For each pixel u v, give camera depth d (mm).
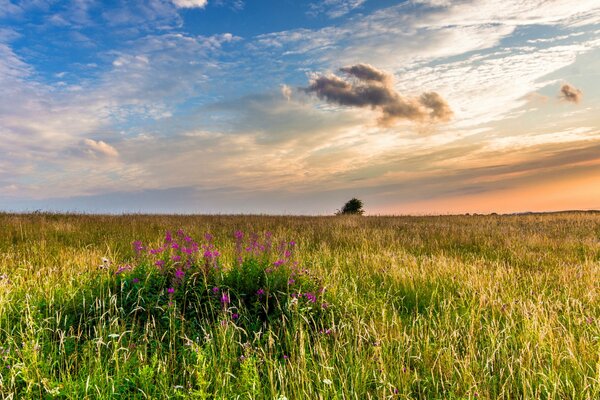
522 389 3580
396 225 17625
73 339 4195
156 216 19031
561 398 3463
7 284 5406
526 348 3930
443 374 3801
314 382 3590
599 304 5773
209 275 5617
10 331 4277
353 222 17891
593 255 10227
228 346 4152
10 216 15719
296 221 18141
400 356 3986
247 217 20422
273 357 4191
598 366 3506
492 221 20953
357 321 4613
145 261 5988
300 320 4582
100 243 10211
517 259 9523
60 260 7613
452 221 21125
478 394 3297
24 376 3391
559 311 5633
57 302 5008
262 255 6328
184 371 3635
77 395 3227
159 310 4891
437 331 4719
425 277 6914
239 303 5004
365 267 7926
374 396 3465
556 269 8227
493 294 5969
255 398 3285
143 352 3992
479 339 4594
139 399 3318
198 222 16078
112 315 4629
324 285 5922
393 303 5805
